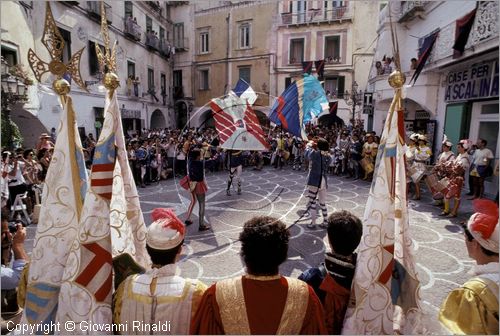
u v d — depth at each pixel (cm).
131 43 1455
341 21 1428
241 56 1346
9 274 224
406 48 1095
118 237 179
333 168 1031
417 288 157
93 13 1152
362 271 146
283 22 1372
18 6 835
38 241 154
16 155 547
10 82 658
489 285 127
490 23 651
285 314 119
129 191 185
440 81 946
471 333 122
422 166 672
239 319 118
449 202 607
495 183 693
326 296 153
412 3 979
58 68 159
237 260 388
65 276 144
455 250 421
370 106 1258
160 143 934
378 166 153
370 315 143
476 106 796
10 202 509
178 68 1688
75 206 158
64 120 159
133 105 1479
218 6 1343
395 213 159
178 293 139
